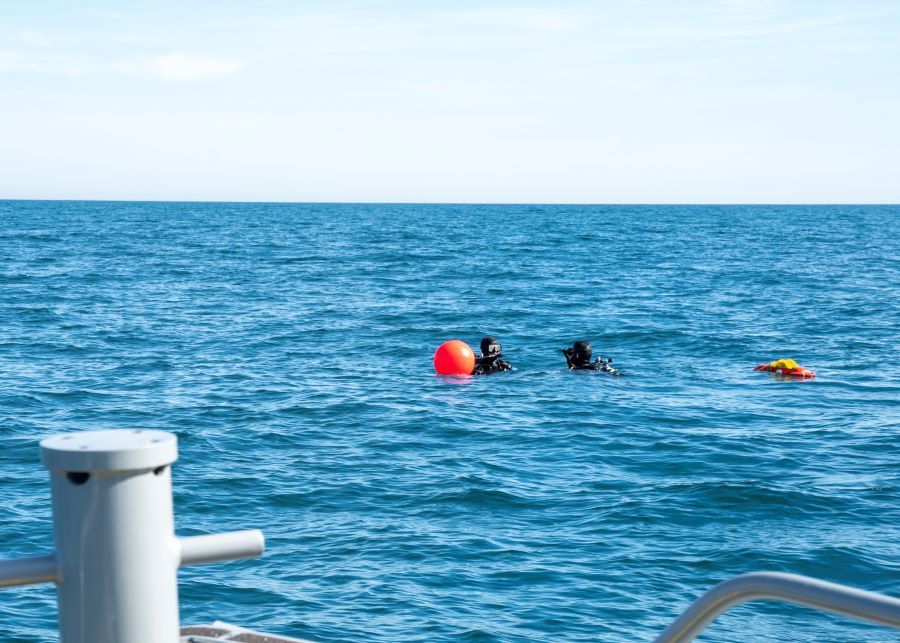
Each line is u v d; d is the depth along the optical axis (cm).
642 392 1577
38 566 155
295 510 948
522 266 4769
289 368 1820
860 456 1156
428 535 869
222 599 728
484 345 1769
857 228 10719
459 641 654
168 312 2808
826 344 2184
